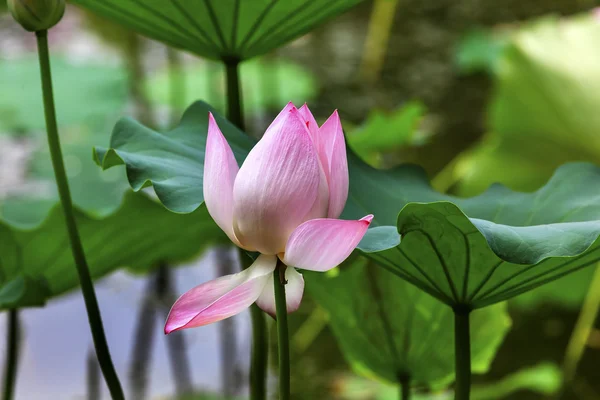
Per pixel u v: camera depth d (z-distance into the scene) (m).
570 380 5.22
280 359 2.22
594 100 5.05
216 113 2.51
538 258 2.27
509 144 5.36
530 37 5.32
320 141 2.22
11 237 2.49
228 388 4.58
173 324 2.21
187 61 7.31
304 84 6.72
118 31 7.17
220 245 5.18
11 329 2.53
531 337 5.64
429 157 7.16
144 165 2.37
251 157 2.20
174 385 4.54
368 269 2.61
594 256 2.33
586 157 5.14
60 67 5.80
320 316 5.58
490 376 5.29
